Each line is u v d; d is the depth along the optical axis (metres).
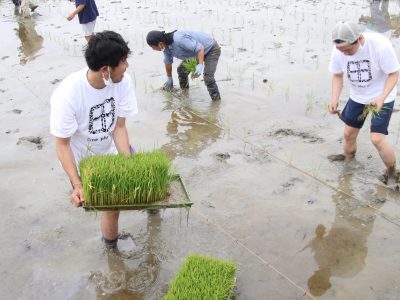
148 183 3.49
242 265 4.08
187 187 5.26
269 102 7.44
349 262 4.09
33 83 8.53
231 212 4.81
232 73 8.70
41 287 3.90
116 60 3.20
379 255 4.16
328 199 4.97
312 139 6.24
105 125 3.69
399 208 4.78
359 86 4.94
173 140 6.38
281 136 6.37
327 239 4.38
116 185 3.46
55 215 4.80
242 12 13.43
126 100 3.69
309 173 5.45
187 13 13.64
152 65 9.34
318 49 9.84
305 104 7.31
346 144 5.52
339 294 3.76
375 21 11.59
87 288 3.88
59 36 11.77
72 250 4.31
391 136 6.18
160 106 7.46
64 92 3.36
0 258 4.23
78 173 3.72
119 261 4.17
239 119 6.92
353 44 4.61
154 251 4.29
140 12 14.04
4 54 10.43
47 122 6.93
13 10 15.34
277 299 3.72
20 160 5.89
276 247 4.30
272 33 11.14
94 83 3.38
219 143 6.25
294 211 4.79
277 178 5.38
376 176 5.32
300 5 13.95
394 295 3.72
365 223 4.57
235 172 5.54
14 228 4.62
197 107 7.38
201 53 7.06
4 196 5.14
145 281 3.94
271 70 8.77
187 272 3.58
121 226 4.61
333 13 12.72
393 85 4.66
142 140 6.39
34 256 4.25
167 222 4.68
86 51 3.21
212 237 4.45
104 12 14.26
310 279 3.92
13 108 7.46
